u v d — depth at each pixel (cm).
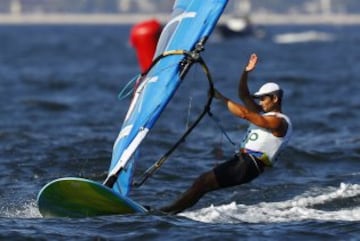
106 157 6519
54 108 10275
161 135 7719
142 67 6406
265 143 4716
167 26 5128
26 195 5391
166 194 5503
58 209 4662
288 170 6194
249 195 5391
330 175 6028
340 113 9575
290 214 4816
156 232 4344
